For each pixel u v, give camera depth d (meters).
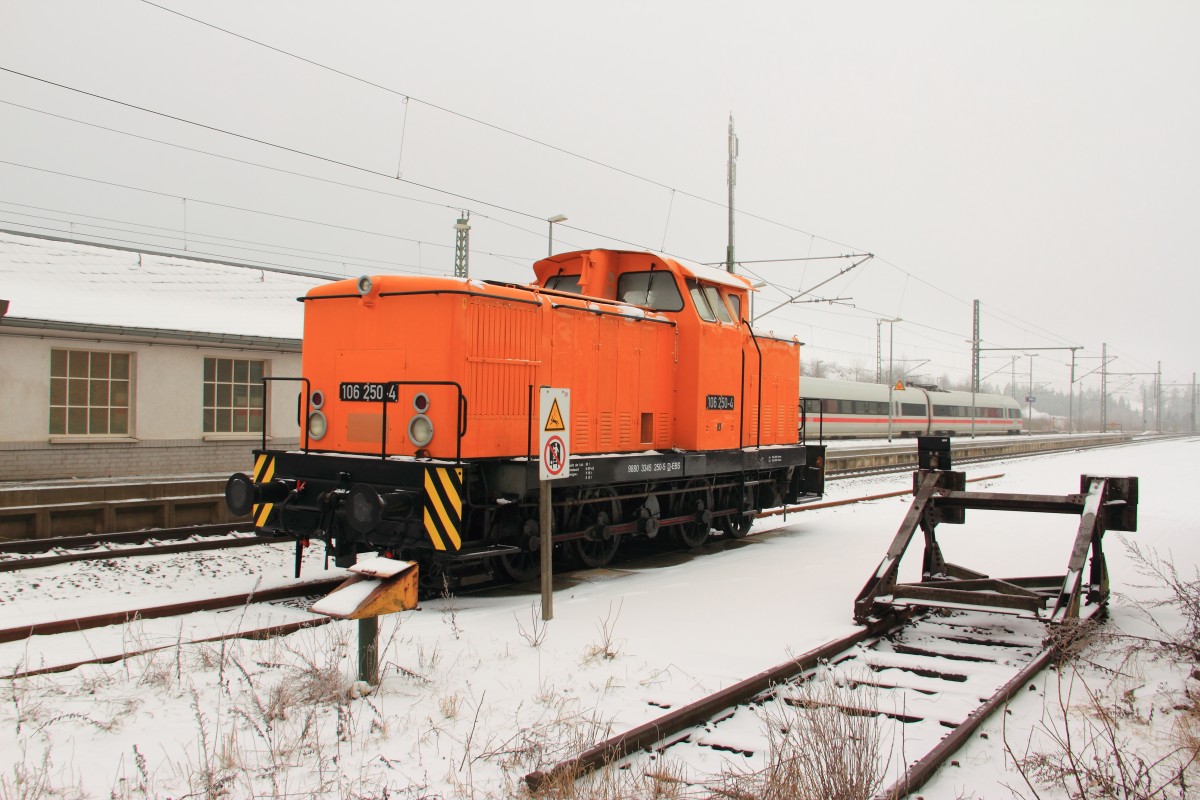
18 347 13.88
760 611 7.80
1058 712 5.33
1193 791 4.17
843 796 3.86
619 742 4.45
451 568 8.52
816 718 4.60
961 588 7.71
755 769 4.42
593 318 9.73
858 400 41.56
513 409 8.73
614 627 7.12
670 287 11.05
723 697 5.18
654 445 10.62
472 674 5.82
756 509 12.98
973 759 4.58
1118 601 8.17
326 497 8.05
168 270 17.72
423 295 8.27
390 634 6.76
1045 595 7.50
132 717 4.91
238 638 6.50
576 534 9.37
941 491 8.58
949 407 50.31
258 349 16.89
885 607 7.36
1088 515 7.46
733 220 23.08
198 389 16.09
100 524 11.32
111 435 15.10
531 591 8.79
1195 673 5.92
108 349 14.91
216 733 4.68
